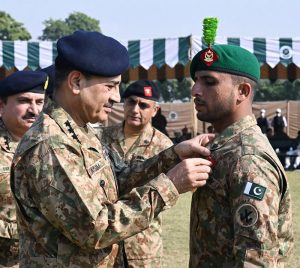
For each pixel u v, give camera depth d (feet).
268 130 66.85
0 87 15.21
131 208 9.80
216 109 10.46
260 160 9.78
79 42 10.18
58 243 9.95
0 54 45.39
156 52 45.42
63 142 9.93
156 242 17.16
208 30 10.54
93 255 10.09
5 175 14.48
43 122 10.11
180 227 31.60
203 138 10.91
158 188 9.88
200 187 10.34
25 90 15.12
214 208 10.14
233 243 9.83
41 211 9.80
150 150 19.65
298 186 47.03
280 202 10.23
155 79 64.75
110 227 9.64
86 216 9.57
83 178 9.82
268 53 46.47
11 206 14.46
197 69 10.61
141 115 19.56
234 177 9.78
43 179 9.72
